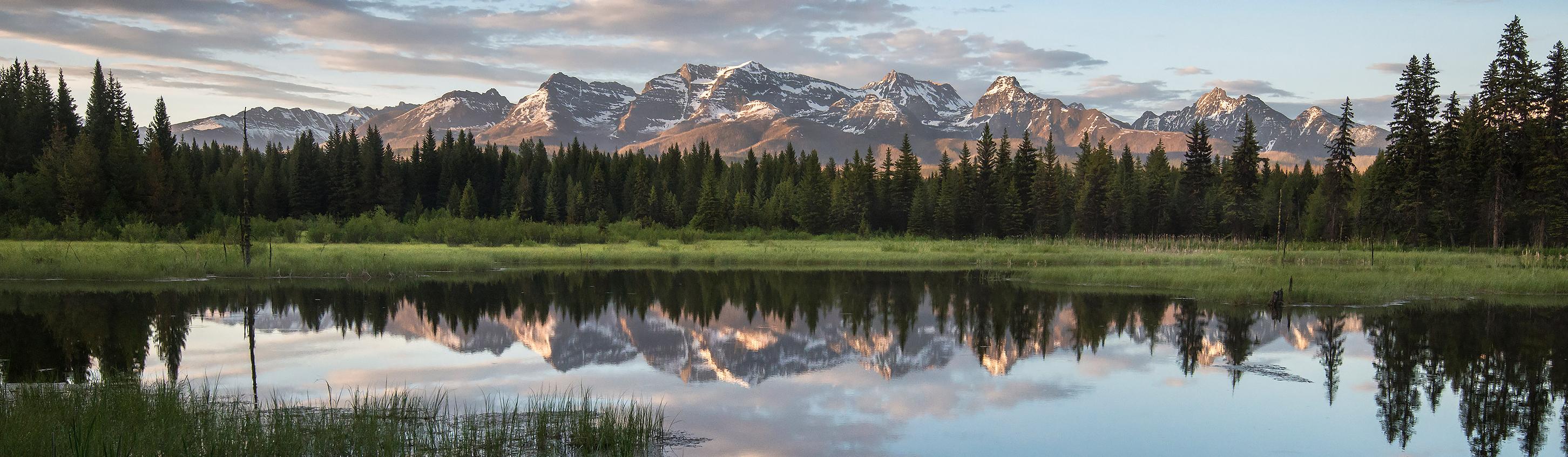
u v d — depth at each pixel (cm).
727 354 2156
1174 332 2498
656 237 8575
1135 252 5912
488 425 1325
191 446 1089
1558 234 6069
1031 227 10175
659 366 1983
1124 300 3325
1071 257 5556
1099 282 3997
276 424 1187
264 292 3428
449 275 4450
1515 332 2477
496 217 12544
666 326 2658
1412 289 3344
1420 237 6950
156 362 1944
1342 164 7562
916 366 1994
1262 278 3603
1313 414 1545
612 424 1296
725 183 12675
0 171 8150
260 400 1530
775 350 2220
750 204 11512
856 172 11181
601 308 3089
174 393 1393
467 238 7338
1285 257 5319
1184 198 9556
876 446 1319
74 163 6806
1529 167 6281
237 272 3978
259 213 10456
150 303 3016
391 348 2191
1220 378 1844
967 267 5225
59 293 3241
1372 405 1614
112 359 1973
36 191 6762
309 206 11300
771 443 1324
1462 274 3728
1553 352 2166
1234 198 8894
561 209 12469
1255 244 7588
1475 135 6731
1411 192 6981
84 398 1326
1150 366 1981
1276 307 2947
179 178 7706
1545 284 3453
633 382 1783
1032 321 2758
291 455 1081
